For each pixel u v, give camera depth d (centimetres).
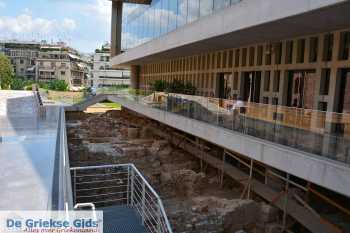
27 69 10731
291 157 935
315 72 1448
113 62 4162
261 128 1116
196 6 1981
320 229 1100
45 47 10869
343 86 1319
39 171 1305
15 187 1119
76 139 2548
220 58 2175
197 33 1653
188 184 1566
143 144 2439
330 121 870
